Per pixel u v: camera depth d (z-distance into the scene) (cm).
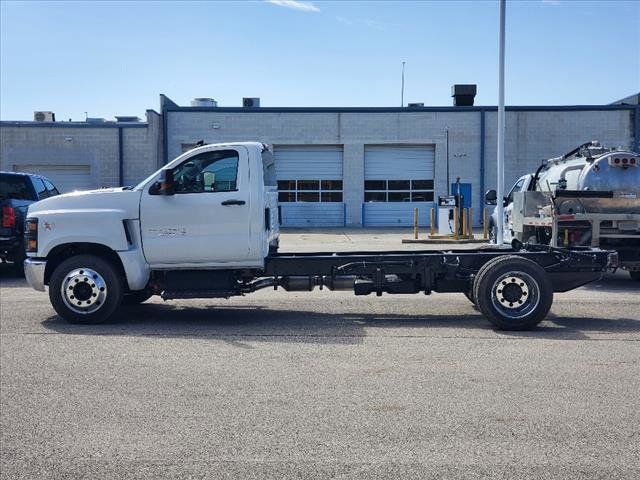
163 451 479
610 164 1306
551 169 1491
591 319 966
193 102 3744
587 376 654
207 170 917
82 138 3406
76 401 589
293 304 1110
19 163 3406
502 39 1938
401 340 820
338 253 1000
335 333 865
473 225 3481
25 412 562
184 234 911
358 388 620
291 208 3544
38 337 845
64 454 476
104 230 905
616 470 441
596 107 3419
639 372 669
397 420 535
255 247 910
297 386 627
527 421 530
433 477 432
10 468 454
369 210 3544
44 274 929
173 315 1007
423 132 3481
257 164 914
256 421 536
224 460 462
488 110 3459
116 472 446
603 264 929
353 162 3506
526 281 871
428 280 938
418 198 3541
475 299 893
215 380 649
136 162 3409
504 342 808
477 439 495
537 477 431
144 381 647
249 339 830
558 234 1284
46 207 927
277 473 440
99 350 773
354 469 445
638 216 1275
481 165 3472
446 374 664
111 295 917
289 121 3497
